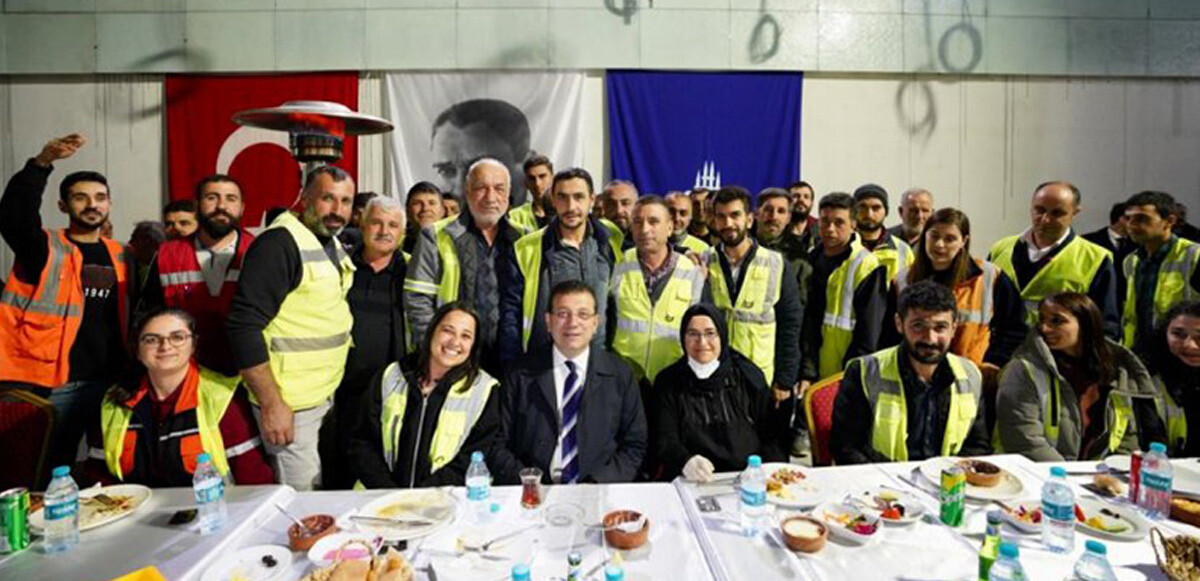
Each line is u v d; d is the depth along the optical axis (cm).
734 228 259
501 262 239
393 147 488
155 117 493
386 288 249
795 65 491
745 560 118
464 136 489
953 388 186
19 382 237
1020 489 150
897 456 187
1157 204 283
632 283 243
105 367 250
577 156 493
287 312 197
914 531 131
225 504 144
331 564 116
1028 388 192
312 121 269
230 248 229
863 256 276
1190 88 511
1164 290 283
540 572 114
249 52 484
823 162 504
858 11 492
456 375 188
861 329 271
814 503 143
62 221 495
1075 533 129
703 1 486
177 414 175
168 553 122
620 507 142
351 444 190
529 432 192
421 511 138
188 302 219
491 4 485
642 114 488
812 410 206
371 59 484
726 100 490
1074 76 505
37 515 138
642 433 199
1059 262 261
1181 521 138
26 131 494
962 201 510
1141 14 502
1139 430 195
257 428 192
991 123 507
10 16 484
